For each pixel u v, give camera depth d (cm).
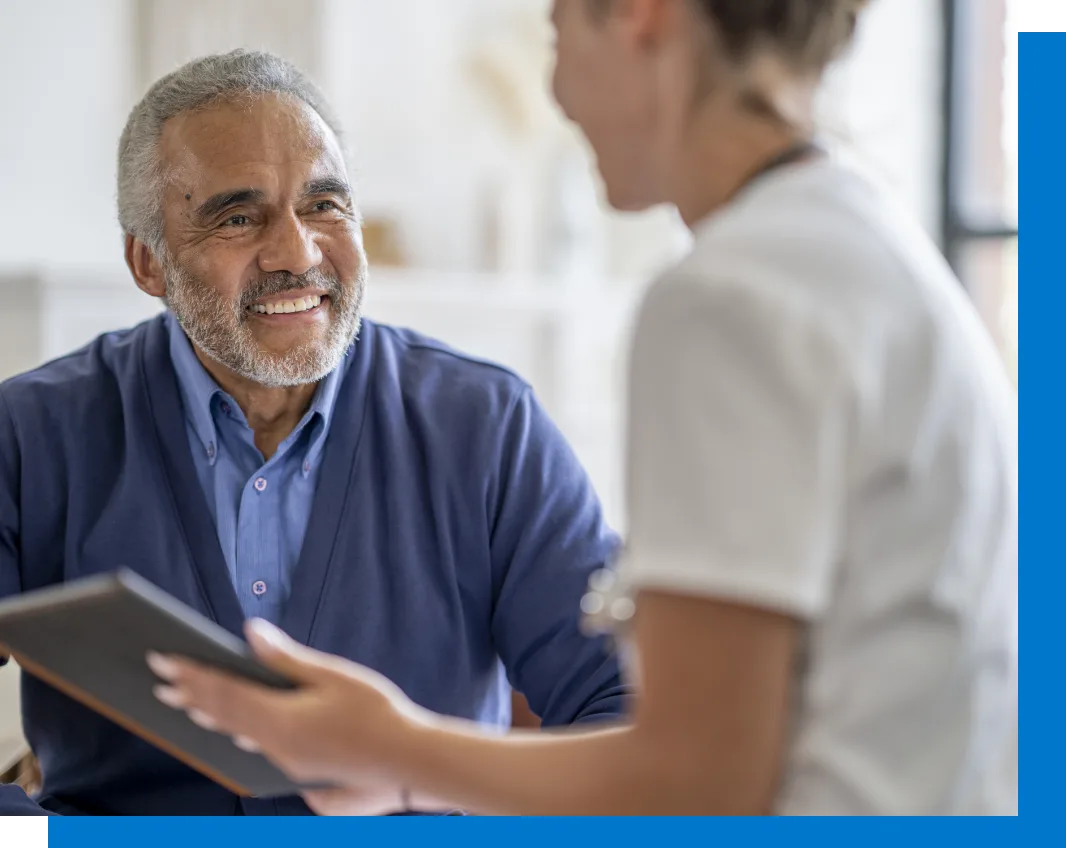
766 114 80
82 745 150
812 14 79
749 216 77
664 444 73
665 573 71
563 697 153
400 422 159
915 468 75
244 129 152
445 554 155
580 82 85
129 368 161
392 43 366
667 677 73
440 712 155
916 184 370
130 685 93
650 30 81
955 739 78
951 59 370
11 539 156
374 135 366
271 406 158
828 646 76
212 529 153
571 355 371
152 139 155
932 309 77
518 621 156
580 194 374
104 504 154
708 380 71
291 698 85
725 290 72
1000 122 373
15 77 282
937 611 77
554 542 157
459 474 157
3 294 269
